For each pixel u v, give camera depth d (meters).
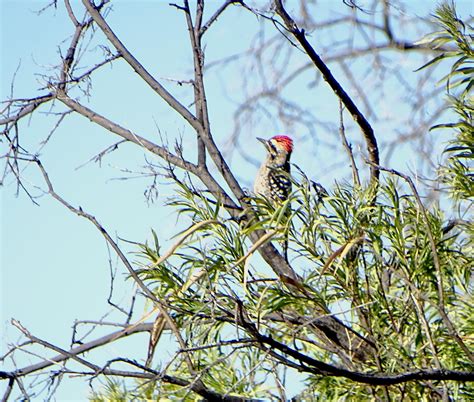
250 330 8.34
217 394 8.91
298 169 9.69
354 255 9.57
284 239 9.46
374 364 9.37
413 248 9.70
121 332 9.88
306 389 9.35
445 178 10.54
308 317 9.54
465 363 9.35
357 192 9.73
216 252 9.37
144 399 9.34
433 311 9.54
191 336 9.19
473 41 10.79
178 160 11.16
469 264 9.91
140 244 9.50
